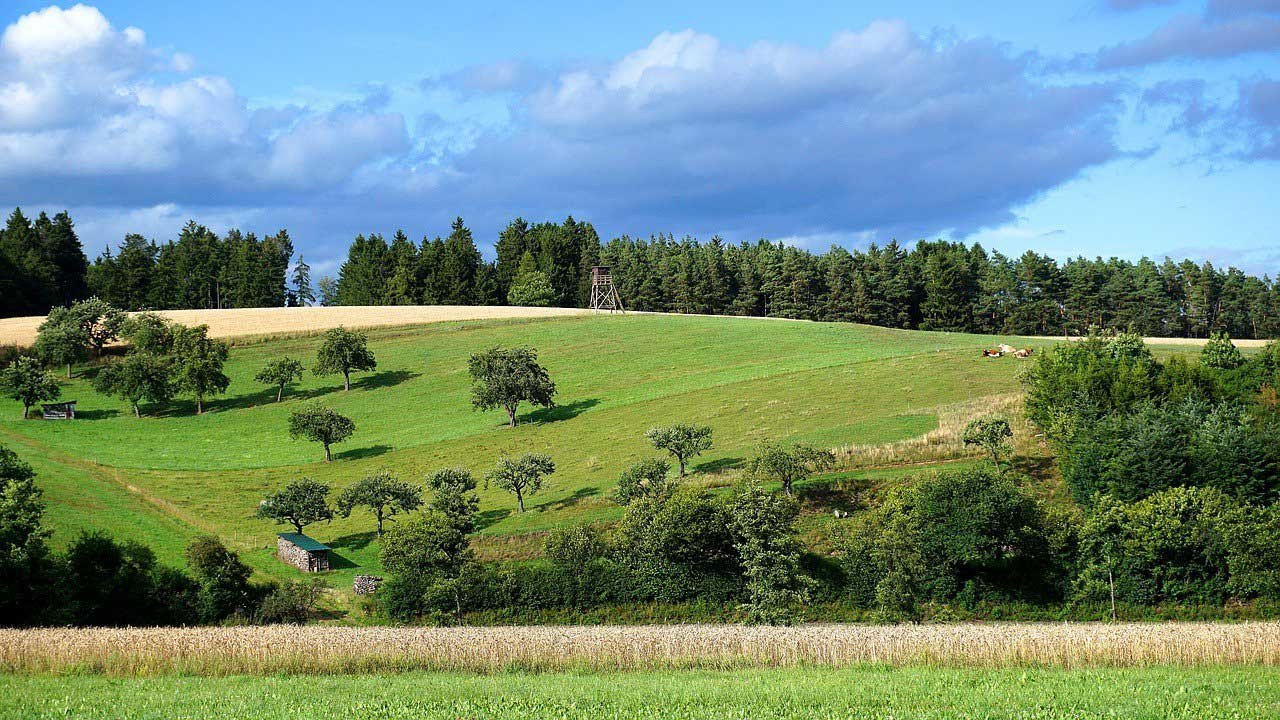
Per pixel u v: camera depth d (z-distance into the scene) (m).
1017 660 38.97
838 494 72.56
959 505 60.25
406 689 33.91
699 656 40.31
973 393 99.12
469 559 62.78
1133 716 28.47
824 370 118.81
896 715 28.89
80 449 107.94
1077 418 75.06
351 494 80.56
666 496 66.81
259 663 38.53
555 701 31.19
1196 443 68.69
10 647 38.84
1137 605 58.16
